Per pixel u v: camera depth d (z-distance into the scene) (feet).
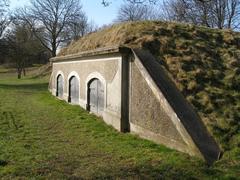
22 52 164.35
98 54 45.98
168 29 44.98
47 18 187.93
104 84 45.03
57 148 31.68
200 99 34.12
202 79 36.91
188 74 37.09
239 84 37.17
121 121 38.93
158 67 37.22
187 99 33.78
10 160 27.63
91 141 34.47
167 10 90.99
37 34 188.24
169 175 24.09
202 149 27.61
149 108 34.63
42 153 29.86
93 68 49.62
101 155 29.25
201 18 80.38
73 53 64.90
